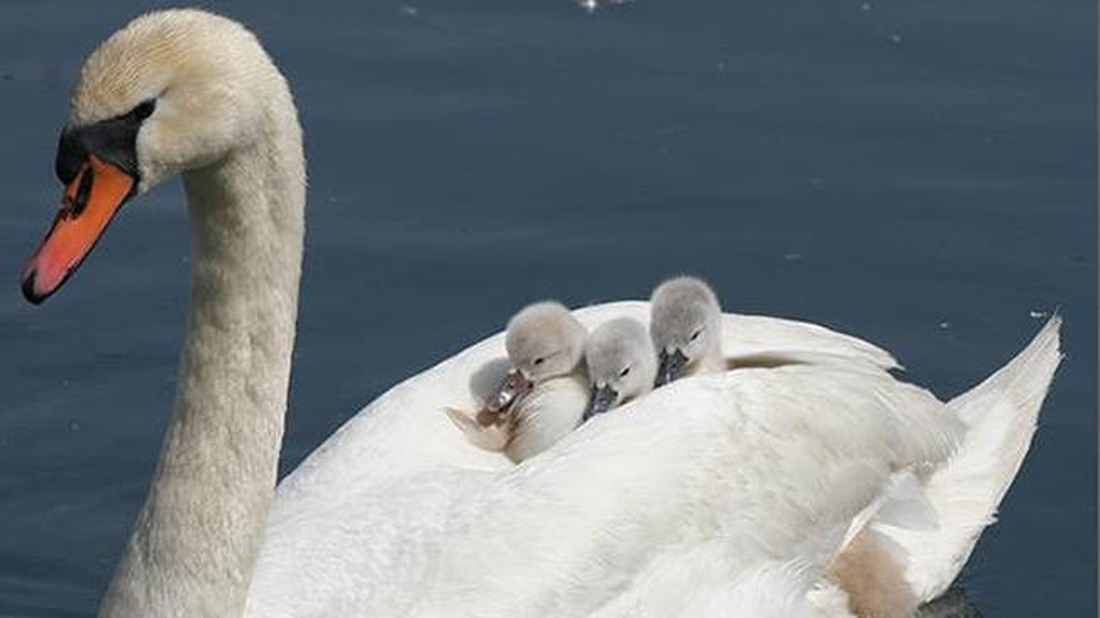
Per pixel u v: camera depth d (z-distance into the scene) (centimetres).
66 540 1620
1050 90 1978
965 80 1991
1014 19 2052
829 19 2052
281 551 1289
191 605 1184
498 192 1878
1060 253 1842
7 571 1587
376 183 1881
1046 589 1588
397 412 1421
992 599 1577
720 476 1366
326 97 1947
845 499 1424
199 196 1145
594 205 1872
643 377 1497
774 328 1538
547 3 2069
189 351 1181
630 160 1906
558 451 1354
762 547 1377
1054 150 1925
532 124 1934
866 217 1867
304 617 1250
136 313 1780
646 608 1329
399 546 1295
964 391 1723
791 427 1404
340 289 1797
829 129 1939
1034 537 1634
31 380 1728
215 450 1184
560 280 1805
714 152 1917
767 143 1925
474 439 1420
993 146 1928
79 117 1091
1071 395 1742
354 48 2000
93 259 1820
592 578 1309
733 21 2050
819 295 1800
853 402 1438
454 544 1297
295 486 1371
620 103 1955
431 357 1744
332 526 1306
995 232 1858
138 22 1110
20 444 1686
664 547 1340
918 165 1914
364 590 1271
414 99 1950
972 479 1523
